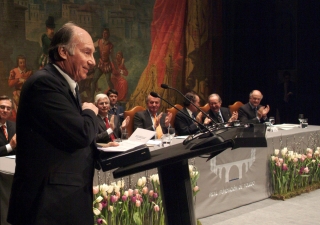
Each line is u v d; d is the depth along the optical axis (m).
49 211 1.65
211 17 8.26
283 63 8.81
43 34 6.07
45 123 1.65
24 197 1.68
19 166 1.71
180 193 1.79
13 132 4.10
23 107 1.70
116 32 6.93
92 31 6.63
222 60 8.47
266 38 8.73
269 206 4.34
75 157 1.72
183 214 1.79
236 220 3.89
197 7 8.03
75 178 1.70
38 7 6.01
